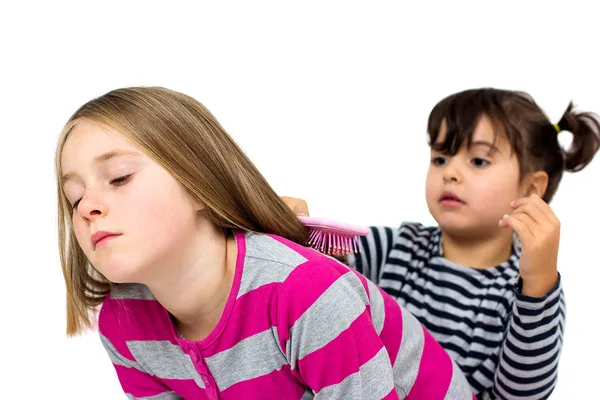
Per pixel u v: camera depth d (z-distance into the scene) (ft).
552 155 5.84
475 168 5.49
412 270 5.93
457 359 5.64
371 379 4.10
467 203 5.49
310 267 4.06
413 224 6.20
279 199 4.50
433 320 5.75
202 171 4.11
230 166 4.27
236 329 4.19
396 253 5.99
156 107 4.12
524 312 5.18
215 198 4.14
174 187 3.97
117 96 4.17
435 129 5.64
